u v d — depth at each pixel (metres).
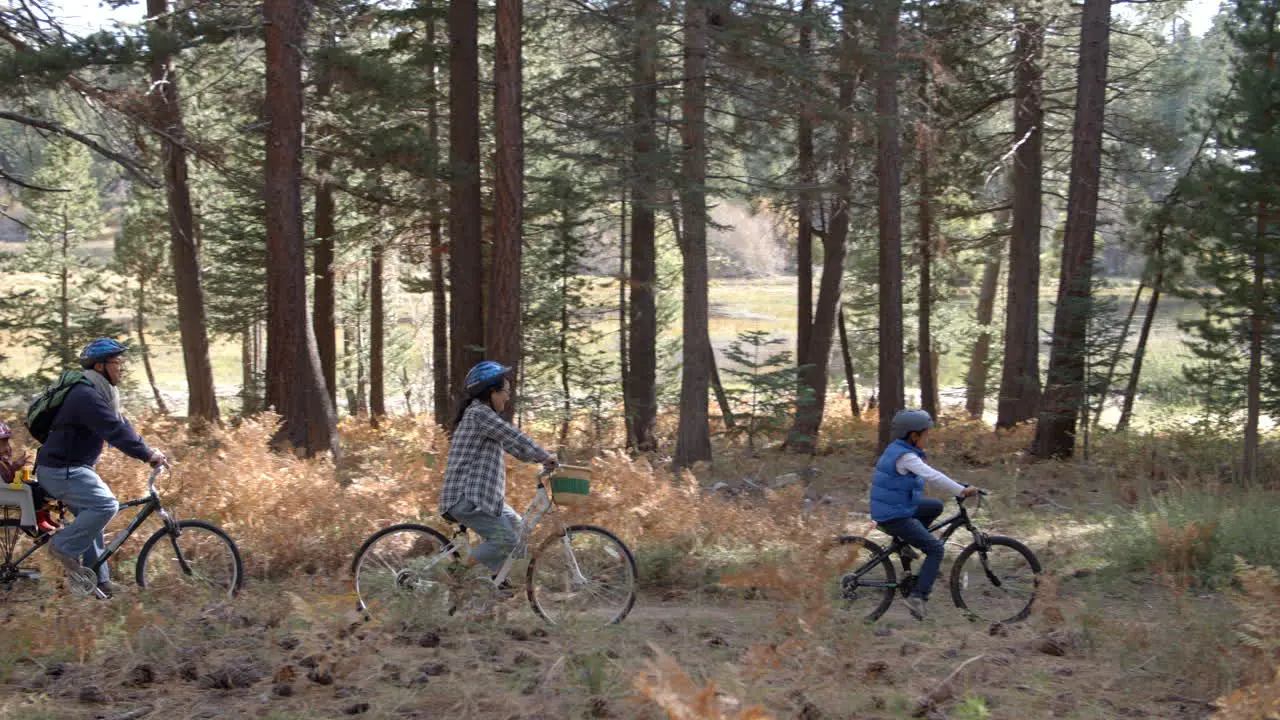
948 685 5.02
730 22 15.23
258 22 15.44
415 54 19.06
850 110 15.98
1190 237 15.41
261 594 6.82
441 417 20.98
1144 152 20.52
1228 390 15.02
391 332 33.06
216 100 20.72
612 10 16.05
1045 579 6.55
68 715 4.46
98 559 6.64
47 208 30.30
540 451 6.20
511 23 14.72
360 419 24.39
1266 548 8.42
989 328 29.31
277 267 14.20
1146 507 10.25
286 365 14.14
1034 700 4.84
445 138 21.59
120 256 30.47
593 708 4.57
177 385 41.66
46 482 6.38
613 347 45.88
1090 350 16.09
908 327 30.05
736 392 18.16
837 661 4.98
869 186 19.97
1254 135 13.72
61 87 14.36
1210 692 5.02
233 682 4.97
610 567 6.38
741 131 16.78
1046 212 28.28
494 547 6.20
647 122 15.77
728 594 7.53
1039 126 20.48
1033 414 20.83
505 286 14.93
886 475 6.82
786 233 24.19
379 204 18.59
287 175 14.30
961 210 22.75
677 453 16.25
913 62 17.45
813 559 6.32
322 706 4.64
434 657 5.46
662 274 30.50
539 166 21.70
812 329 22.44
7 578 6.57
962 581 7.17
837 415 26.16
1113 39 21.34
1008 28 19.17
